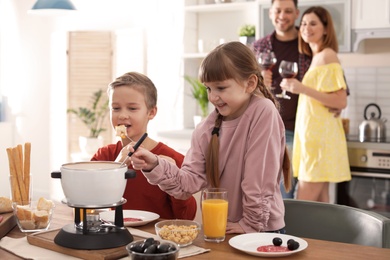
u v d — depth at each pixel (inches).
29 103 243.9
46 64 238.7
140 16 217.2
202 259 57.2
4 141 242.7
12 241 64.9
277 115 71.6
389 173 149.3
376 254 58.8
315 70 147.7
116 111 85.7
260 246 61.7
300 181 149.5
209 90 70.6
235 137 71.8
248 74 69.7
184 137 182.4
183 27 199.8
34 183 246.2
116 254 58.2
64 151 236.7
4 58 247.0
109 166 63.2
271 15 159.8
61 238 60.8
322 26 148.2
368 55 175.6
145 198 84.7
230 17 199.5
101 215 73.6
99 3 227.9
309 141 146.2
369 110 176.4
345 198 154.3
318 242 63.4
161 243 55.7
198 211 128.5
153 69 212.2
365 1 160.1
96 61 226.4
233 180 72.4
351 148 153.9
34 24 240.7
